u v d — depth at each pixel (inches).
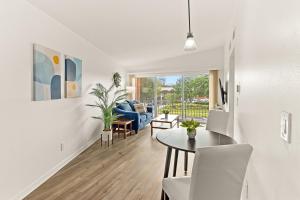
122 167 124.6
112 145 171.5
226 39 198.5
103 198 89.4
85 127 162.6
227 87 178.2
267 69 45.6
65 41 130.3
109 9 111.1
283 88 34.5
